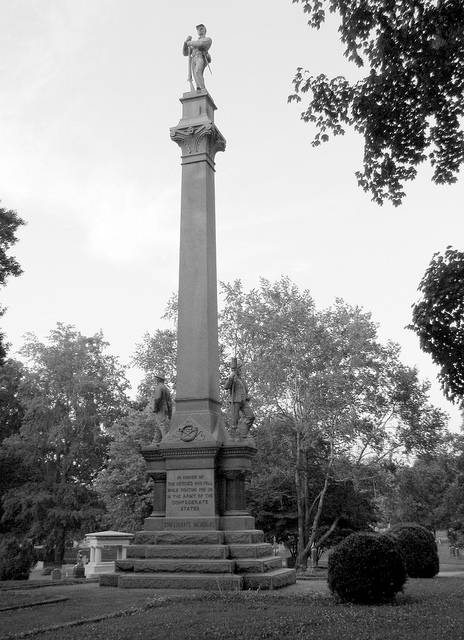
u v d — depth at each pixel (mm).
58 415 58094
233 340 41625
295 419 37688
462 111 15914
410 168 16875
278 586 16172
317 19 15422
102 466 59250
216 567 16406
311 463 40156
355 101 16047
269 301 40125
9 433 63188
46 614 12172
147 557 17328
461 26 14086
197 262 20625
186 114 22375
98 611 12445
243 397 19625
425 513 57031
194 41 23281
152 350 43094
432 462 47188
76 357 59062
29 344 59375
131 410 46500
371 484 40750
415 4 14453
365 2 14773
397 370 39938
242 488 18359
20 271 33125
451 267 14258
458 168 16531
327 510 41281
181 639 9531
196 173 21516
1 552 28062
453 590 16500
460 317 14328
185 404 19312
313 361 37906
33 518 56188
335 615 11508
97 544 39625
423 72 15320
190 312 20203
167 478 18328
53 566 52688
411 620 11047
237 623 10680
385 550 13586
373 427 38688
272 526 41969
